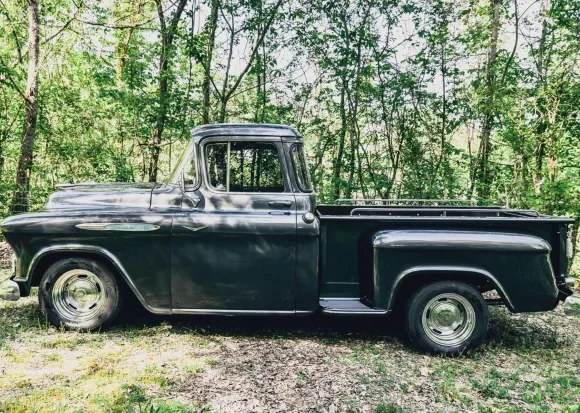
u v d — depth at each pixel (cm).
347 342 445
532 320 534
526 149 964
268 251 430
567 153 1016
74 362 370
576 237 962
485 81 995
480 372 384
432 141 1005
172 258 432
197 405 304
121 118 1120
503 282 411
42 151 1252
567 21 919
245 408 303
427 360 405
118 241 432
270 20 1023
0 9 1127
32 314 484
